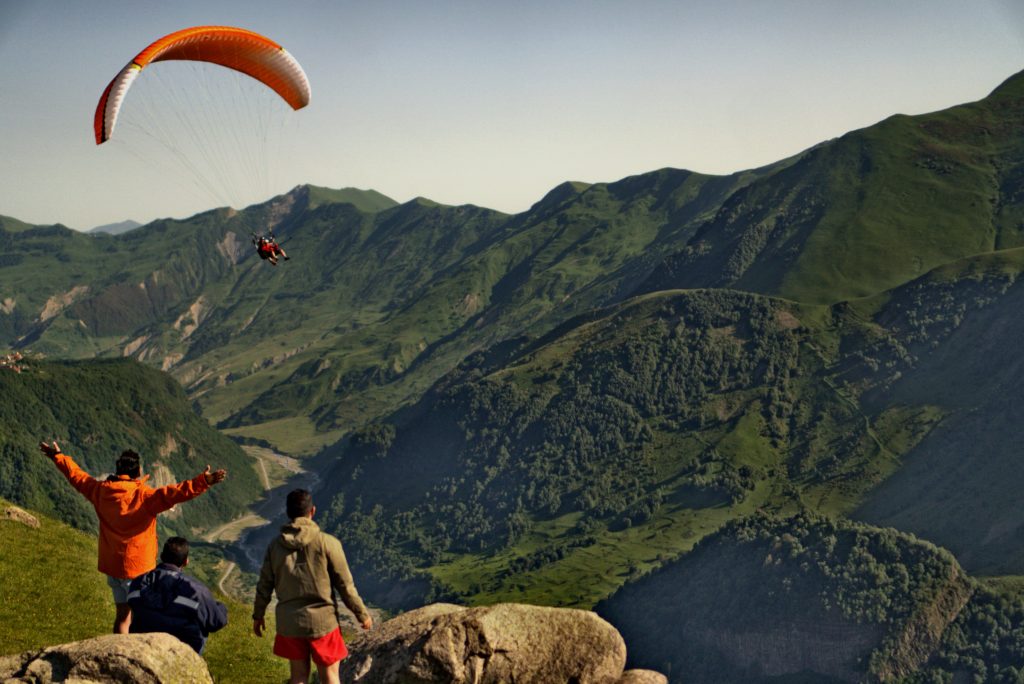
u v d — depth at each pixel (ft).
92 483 41.19
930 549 554.05
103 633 79.25
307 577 35.04
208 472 41.14
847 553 564.30
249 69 105.60
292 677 35.42
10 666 33.63
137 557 40.68
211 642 86.94
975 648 512.63
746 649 552.41
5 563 87.51
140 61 88.63
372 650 44.80
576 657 45.50
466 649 43.14
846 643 522.88
